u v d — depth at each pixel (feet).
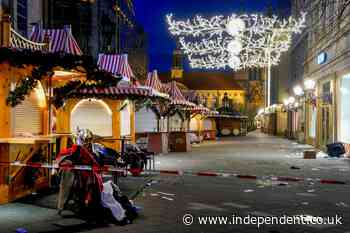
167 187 39.22
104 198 26.21
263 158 70.44
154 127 83.71
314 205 31.45
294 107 130.82
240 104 306.14
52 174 37.55
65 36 46.70
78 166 27.35
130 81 61.00
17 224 25.32
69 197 27.66
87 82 44.62
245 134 206.18
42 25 67.00
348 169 54.29
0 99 33.09
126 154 45.62
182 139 84.58
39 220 26.27
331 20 82.48
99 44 131.23
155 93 65.41
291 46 151.33
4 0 50.75
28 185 33.76
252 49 86.58
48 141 33.65
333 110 78.13
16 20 55.57
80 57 34.45
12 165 31.09
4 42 33.24
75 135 31.94
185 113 111.04
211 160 66.28
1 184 30.83
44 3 70.64
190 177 45.47
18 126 35.70
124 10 151.23
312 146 104.99
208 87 307.37
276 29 78.84
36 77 33.35
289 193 36.24
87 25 125.08
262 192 36.68
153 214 28.35
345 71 71.41
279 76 199.52
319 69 92.58
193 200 33.14
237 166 57.67
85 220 26.30
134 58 162.91
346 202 32.53
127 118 65.41
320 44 94.22
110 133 60.03
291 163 61.98
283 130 181.78
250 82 314.55
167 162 62.59
